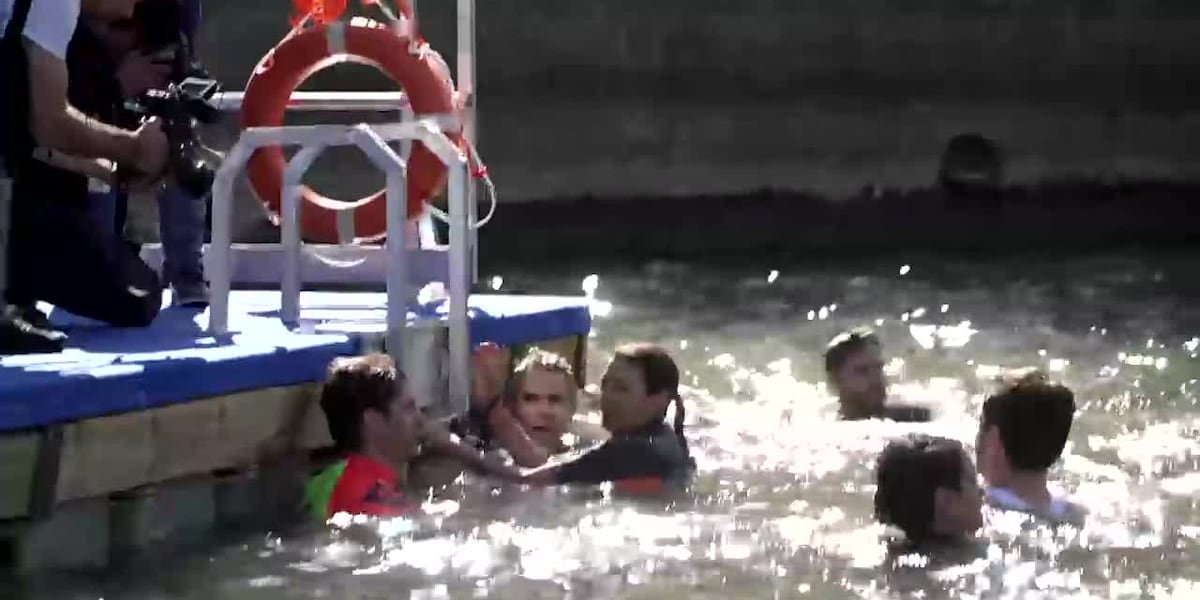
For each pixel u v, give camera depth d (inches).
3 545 691.4
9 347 779.4
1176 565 721.6
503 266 2188.7
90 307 876.6
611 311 1654.8
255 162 1048.2
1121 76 2763.3
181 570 709.3
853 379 1053.8
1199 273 1998.0
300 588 684.7
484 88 2623.0
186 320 931.3
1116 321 1556.3
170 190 986.7
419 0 2566.4
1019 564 721.6
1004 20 2741.1
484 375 922.7
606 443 880.9
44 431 685.3
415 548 745.0
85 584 686.5
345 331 874.8
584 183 2655.0
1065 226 2704.2
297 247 914.7
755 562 724.0
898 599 673.0
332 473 807.1
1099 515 803.4
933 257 2263.8
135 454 732.7
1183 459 927.7
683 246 2491.4
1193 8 2755.9
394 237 866.8
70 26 799.7
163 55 904.3
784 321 1573.6
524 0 2618.1
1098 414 1063.6
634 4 2652.6
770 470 904.9
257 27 2463.1
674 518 801.6
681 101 2684.5
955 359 1314.0
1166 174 2765.7
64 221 865.5
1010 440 824.3
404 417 813.2
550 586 689.0
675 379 905.5
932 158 2751.0
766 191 2711.6
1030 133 2755.9
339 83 2448.3
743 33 2694.4
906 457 767.7
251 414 795.4
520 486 855.1
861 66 2726.4
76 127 807.1
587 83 2652.6
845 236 2603.3
